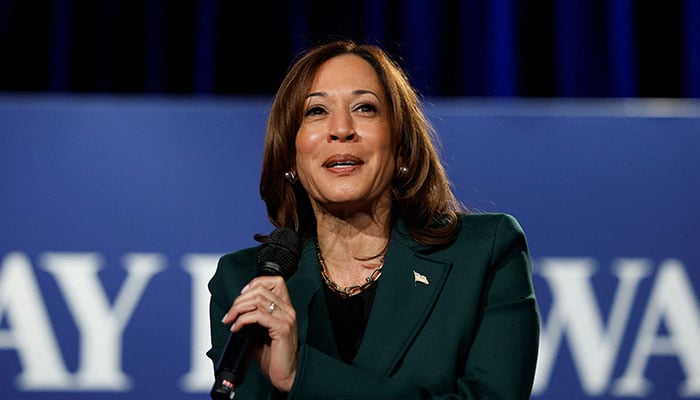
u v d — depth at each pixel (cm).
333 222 547
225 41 1266
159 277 984
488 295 522
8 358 968
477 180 988
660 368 964
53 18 1260
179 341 978
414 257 531
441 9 1271
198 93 1257
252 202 996
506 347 505
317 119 537
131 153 996
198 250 988
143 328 978
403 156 551
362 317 534
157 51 1261
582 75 1280
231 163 998
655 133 996
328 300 540
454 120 995
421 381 502
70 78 1263
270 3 1265
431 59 1266
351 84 534
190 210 992
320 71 539
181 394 974
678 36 1273
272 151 555
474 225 543
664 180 991
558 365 961
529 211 988
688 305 973
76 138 995
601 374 961
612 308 971
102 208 988
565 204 988
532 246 981
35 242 981
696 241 984
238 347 460
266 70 1263
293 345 470
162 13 1264
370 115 534
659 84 1276
